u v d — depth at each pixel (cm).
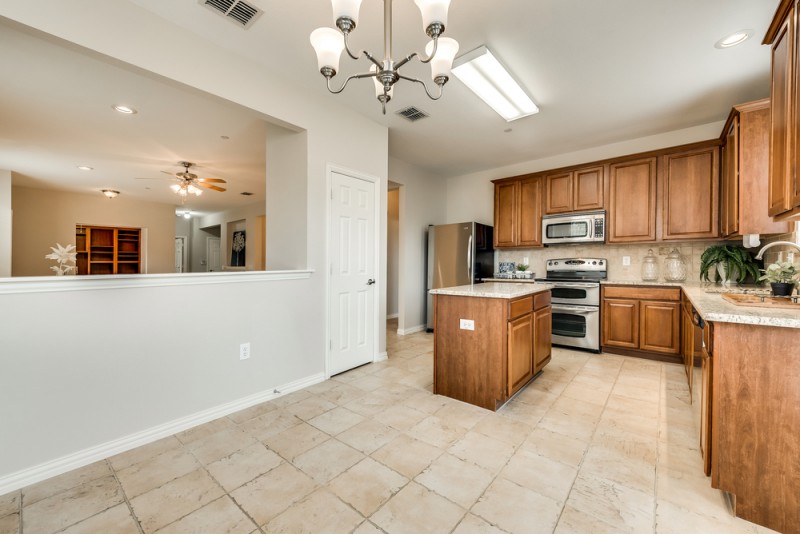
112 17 182
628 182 379
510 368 236
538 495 153
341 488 158
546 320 303
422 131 374
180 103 288
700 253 365
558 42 226
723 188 319
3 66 233
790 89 146
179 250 1016
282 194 302
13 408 159
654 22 207
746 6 192
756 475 138
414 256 509
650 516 141
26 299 163
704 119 345
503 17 203
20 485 159
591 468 173
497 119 344
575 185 412
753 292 245
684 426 215
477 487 159
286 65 252
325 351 301
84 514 142
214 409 229
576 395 265
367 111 326
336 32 158
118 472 171
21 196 600
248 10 197
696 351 222
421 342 444
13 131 347
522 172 490
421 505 147
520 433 208
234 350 240
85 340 179
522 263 492
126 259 741
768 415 136
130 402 194
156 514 142
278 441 200
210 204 791
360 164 331
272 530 134
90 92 269
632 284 360
